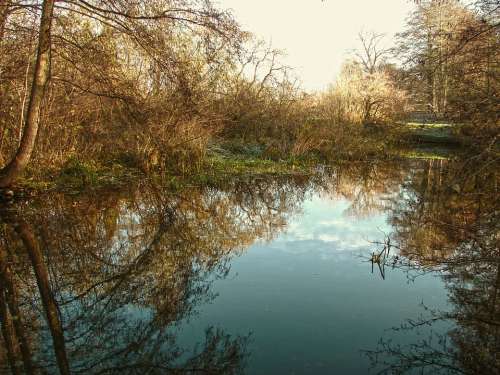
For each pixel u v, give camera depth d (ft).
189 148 40.81
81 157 35.50
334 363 11.61
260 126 56.54
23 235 22.26
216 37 30.27
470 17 24.22
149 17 27.71
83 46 29.63
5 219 24.35
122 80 31.45
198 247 22.22
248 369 11.32
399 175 47.98
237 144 52.75
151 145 37.78
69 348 12.69
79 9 30.50
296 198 36.35
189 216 28.37
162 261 20.03
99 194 31.35
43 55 25.88
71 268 18.88
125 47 34.94
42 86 26.25
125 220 26.61
